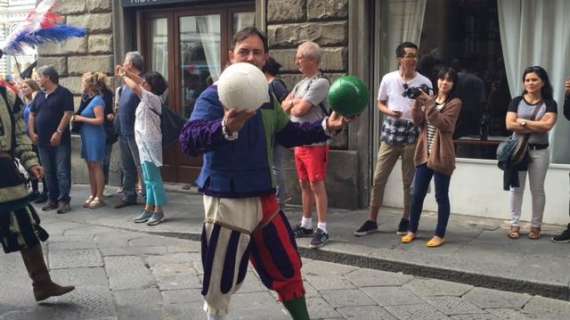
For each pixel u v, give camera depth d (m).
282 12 7.52
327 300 4.70
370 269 5.48
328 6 7.23
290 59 7.54
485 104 6.86
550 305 4.62
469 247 5.73
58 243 6.27
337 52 7.22
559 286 4.72
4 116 4.32
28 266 4.45
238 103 2.71
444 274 5.16
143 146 6.78
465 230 6.34
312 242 5.80
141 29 9.15
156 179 6.89
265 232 3.27
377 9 7.20
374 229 6.26
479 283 5.02
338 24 7.20
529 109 5.80
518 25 6.68
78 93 9.48
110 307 4.53
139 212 7.56
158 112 6.77
